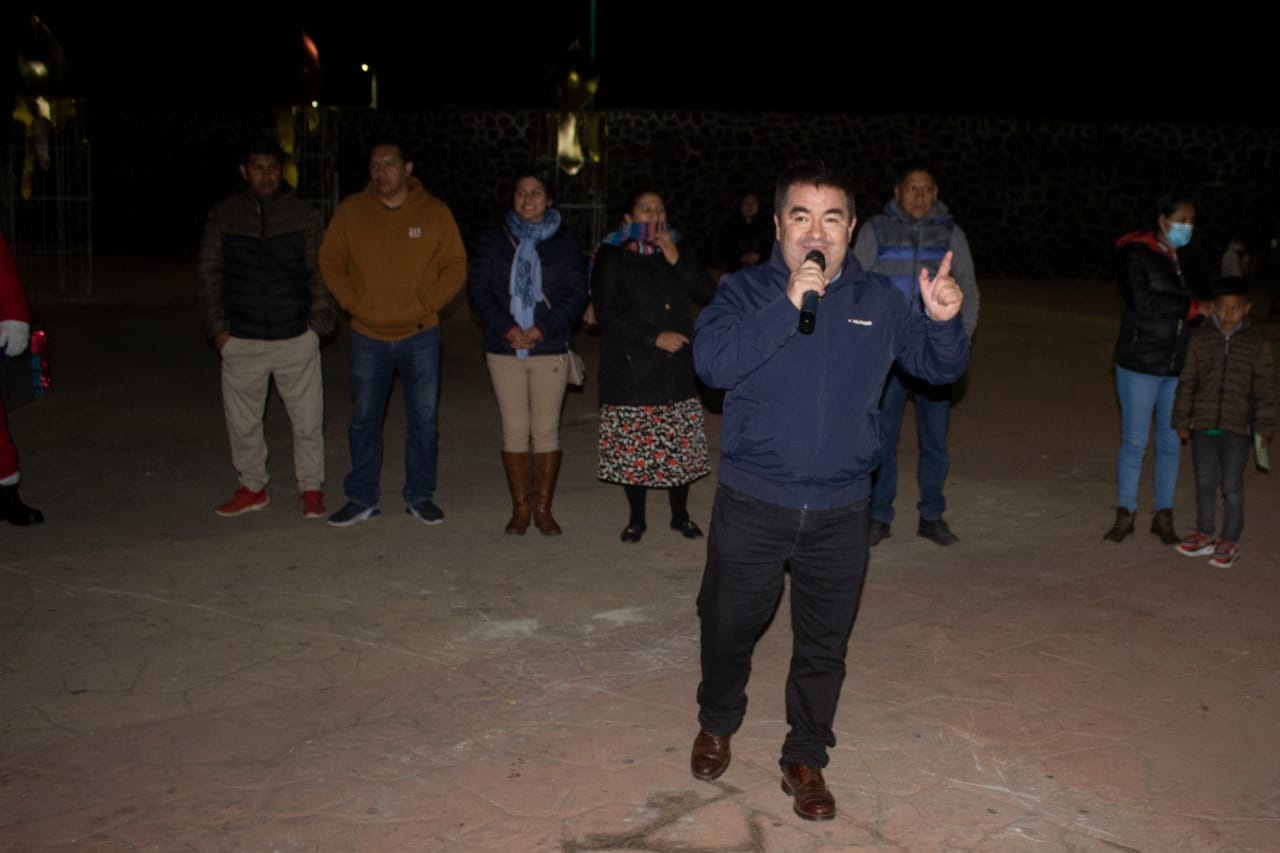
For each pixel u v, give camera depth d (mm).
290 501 6781
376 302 6070
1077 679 4543
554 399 6129
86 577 5480
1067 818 3598
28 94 15391
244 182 6211
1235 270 17062
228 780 3730
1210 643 4902
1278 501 6980
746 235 12781
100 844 3375
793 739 3660
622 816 3568
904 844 3451
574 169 15922
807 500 3398
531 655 4730
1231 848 3459
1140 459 6176
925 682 4504
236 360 6254
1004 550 6105
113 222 21516
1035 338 13188
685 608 5262
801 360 3340
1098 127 19609
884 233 5711
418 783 3734
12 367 8594
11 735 3994
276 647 4758
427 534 6234
